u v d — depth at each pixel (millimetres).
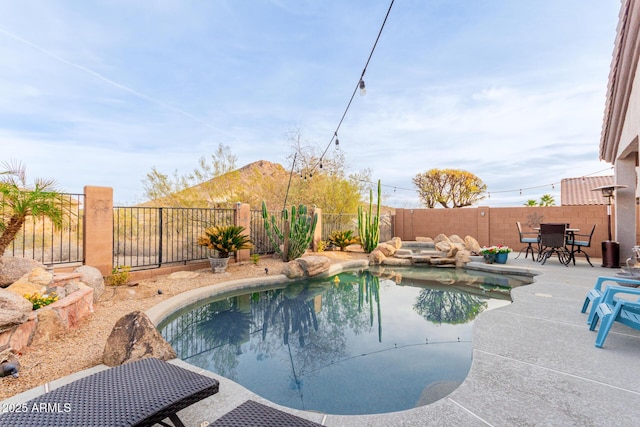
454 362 3230
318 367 3193
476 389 2318
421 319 4812
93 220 5883
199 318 5016
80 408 1587
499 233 13219
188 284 6219
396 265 9859
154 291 5574
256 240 10375
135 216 9961
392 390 2691
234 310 5438
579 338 3301
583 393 2252
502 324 3744
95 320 3975
